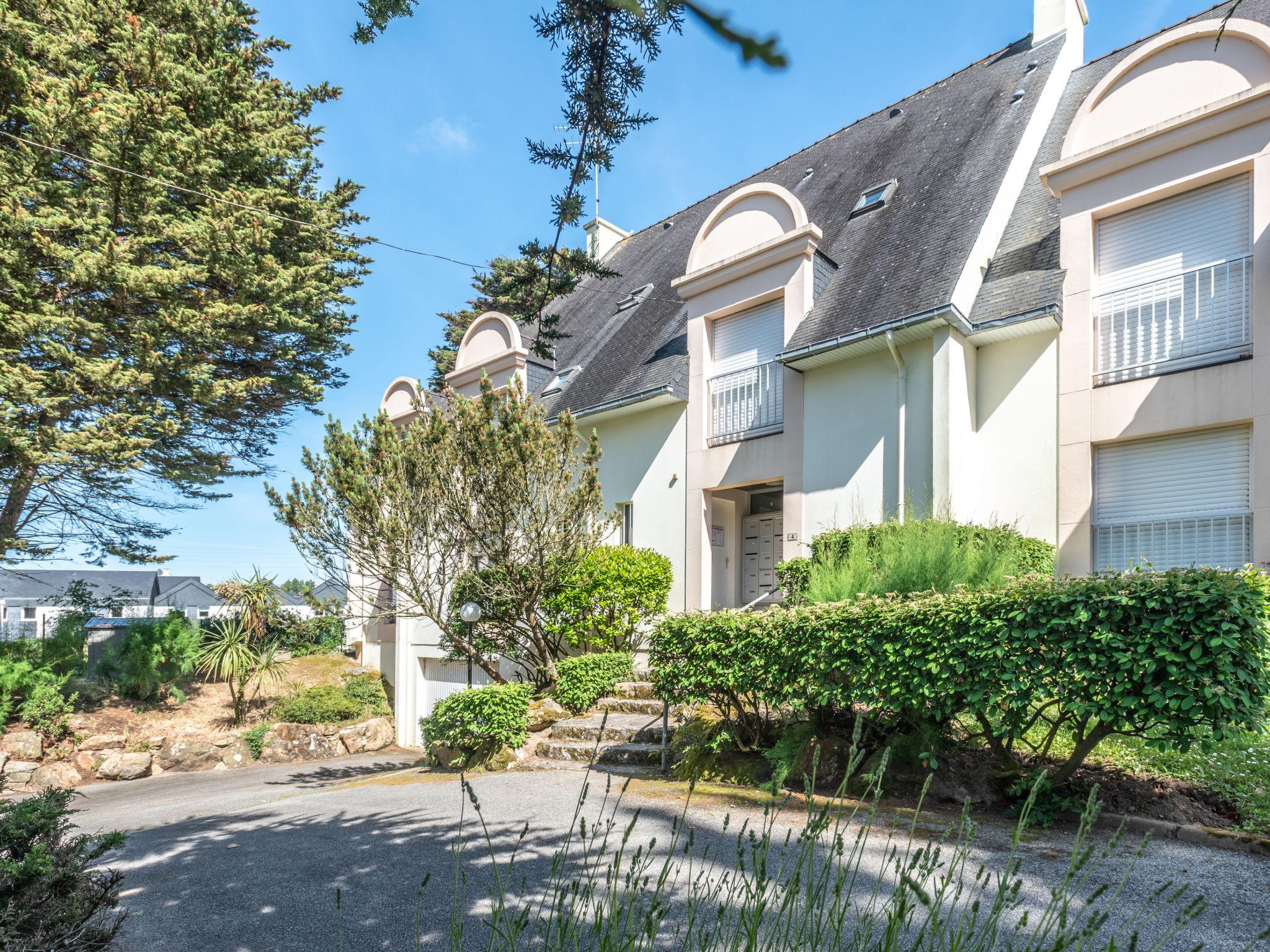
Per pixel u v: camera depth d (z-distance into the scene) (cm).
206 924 420
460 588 1184
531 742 923
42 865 351
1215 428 812
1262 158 792
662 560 1234
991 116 1291
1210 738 467
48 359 1391
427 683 1622
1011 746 616
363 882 475
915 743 614
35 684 1416
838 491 1052
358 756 1552
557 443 1151
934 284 980
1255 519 764
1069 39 1351
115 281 1344
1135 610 480
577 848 515
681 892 400
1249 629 451
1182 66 865
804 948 238
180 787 1238
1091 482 880
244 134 1552
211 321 1452
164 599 4366
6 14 1279
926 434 955
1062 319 920
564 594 1158
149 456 1592
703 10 102
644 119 326
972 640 534
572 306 2019
